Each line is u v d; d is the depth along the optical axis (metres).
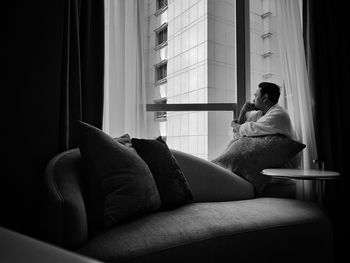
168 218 1.26
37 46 1.61
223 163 2.04
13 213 1.51
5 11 1.54
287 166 2.01
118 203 1.18
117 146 1.32
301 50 2.32
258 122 2.11
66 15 1.69
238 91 2.49
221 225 1.20
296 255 1.33
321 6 2.42
